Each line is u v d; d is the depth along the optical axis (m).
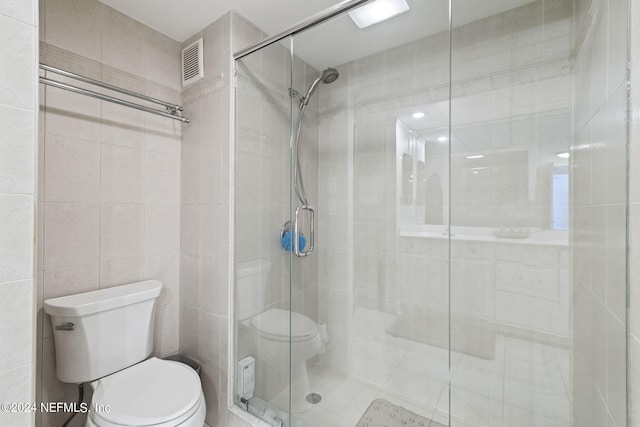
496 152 1.25
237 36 1.44
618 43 0.72
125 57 1.44
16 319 0.66
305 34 1.38
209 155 1.52
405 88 1.45
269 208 1.52
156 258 1.58
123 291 1.36
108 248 1.40
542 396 1.17
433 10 1.25
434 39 1.36
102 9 1.36
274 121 1.50
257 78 1.45
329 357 1.64
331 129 1.63
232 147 1.42
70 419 1.25
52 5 1.21
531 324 1.19
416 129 1.43
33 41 0.68
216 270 1.49
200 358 1.56
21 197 0.66
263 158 1.49
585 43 0.98
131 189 1.48
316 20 1.29
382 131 1.52
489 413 1.29
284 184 1.54
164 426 0.96
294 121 1.54
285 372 1.50
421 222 1.45
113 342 1.27
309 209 1.62
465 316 1.34
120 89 1.31
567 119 1.11
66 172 1.26
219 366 1.46
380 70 1.50
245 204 1.46
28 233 0.67
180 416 1.00
